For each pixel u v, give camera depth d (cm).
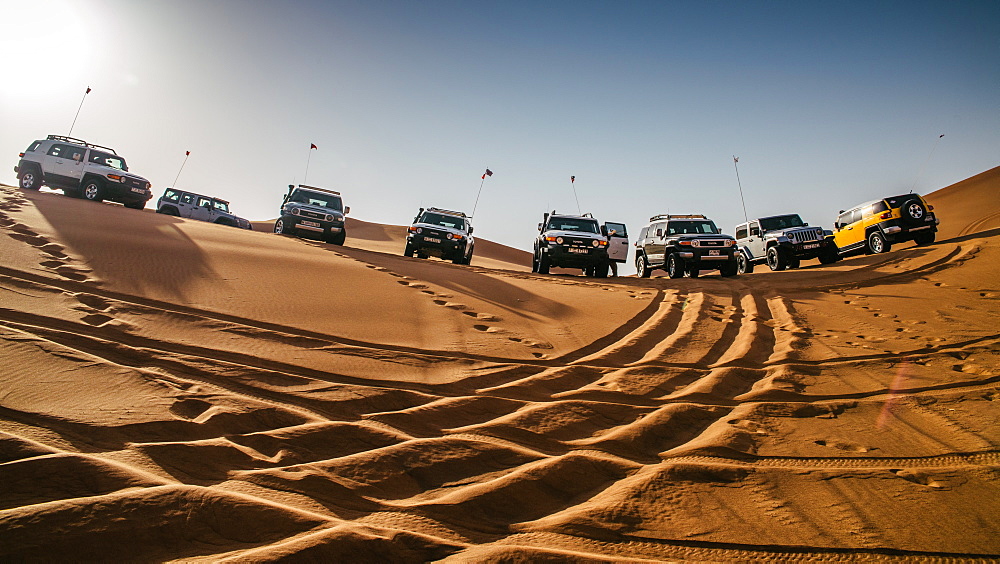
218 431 319
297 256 1033
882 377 533
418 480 296
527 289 1030
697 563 234
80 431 290
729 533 262
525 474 310
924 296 998
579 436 381
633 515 274
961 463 346
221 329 528
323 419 357
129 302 572
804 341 684
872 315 848
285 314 611
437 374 484
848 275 1379
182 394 365
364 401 398
